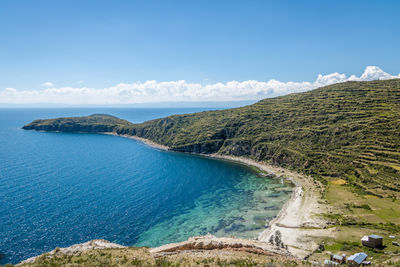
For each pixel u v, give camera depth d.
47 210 89.88
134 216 89.81
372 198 93.06
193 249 42.09
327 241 65.31
